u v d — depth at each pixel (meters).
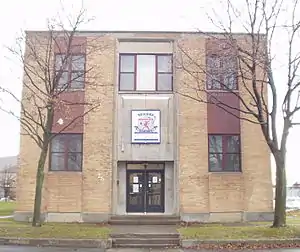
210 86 23.42
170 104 23.58
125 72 23.98
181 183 22.73
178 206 22.61
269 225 19.52
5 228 18.14
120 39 24.08
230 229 18.17
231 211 22.61
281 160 17.97
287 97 18.12
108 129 23.03
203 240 16.00
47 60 20.14
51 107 18.88
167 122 23.44
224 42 21.53
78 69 23.30
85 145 22.86
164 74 24.00
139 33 24.14
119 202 23.20
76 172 22.67
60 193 22.44
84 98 23.19
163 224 21.39
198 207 22.53
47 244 15.92
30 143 22.94
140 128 23.33
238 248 15.45
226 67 20.36
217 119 23.36
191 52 23.48
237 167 23.25
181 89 23.41
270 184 23.00
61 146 23.03
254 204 22.78
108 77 23.48
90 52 22.11
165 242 16.58
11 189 63.88
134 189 23.45
